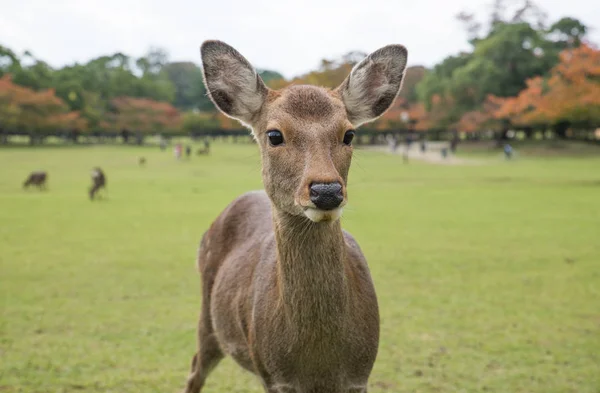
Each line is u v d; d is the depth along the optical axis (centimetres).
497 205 1920
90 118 8050
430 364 614
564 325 732
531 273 999
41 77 8262
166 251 1205
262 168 355
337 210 300
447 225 1511
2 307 809
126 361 625
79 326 733
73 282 948
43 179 2566
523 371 595
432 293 879
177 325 738
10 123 6875
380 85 375
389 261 1095
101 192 2412
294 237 333
